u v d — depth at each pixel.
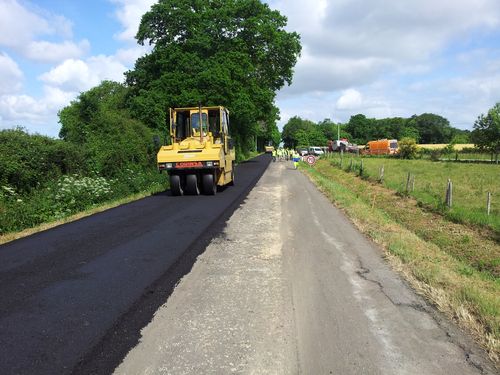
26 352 4.09
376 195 18.94
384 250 7.98
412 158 52.50
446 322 4.80
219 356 4.01
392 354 4.08
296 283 6.06
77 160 16.92
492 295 5.64
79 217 11.28
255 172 28.78
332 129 137.12
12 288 5.82
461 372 3.78
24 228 10.62
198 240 8.49
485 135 45.72
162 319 4.82
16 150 13.98
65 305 5.21
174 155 14.99
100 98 47.72
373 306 5.24
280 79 44.84
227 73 34.62
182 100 32.53
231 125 39.59
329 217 11.48
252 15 39.81
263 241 8.55
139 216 11.16
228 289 5.79
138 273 6.43
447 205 14.62
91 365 3.85
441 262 7.53
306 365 3.87
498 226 11.88
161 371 3.76
